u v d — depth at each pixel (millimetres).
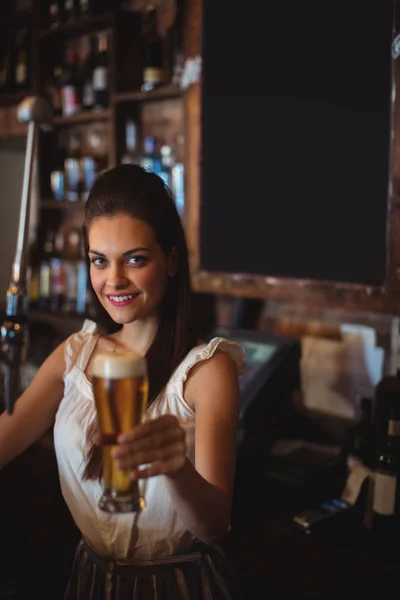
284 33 2033
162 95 2451
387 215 1808
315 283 2006
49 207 3111
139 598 1230
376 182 1844
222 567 1315
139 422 867
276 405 1948
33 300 3133
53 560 1763
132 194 1212
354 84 1875
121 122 2707
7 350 1255
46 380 1456
